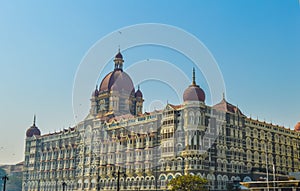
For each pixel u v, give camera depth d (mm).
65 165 125938
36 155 140500
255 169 106562
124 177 100438
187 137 87250
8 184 164875
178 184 81438
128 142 93625
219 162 96125
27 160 143875
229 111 102312
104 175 105812
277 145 119312
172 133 88375
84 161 114812
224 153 98250
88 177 111562
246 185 90562
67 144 127250
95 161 109438
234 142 102562
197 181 81812
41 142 140000
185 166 88688
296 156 126375
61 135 131250
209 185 91250
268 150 115312
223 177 96250
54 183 129000
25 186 141000
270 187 84812
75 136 124000
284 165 120188
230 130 101438
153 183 93875
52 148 133750
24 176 142750
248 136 108812
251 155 108438
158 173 93188
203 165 90375
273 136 118688
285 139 123500
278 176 102562
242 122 106875
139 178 96938
